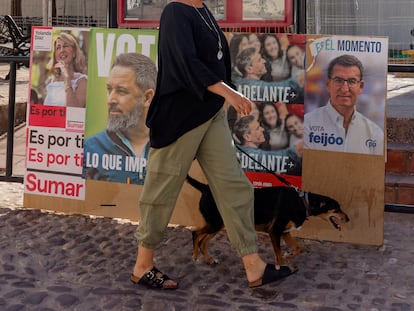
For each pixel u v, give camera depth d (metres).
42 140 4.52
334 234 4.02
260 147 4.09
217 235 4.25
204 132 3.16
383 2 10.41
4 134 7.52
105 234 4.23
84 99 4.39
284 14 4.85
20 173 6.05
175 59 3.02
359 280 3.49
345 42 3.91
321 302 3.21
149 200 3.25
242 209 3.22
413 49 9.30
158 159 3.20
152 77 4.22
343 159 3.96
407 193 4.88
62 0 9.29
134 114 4.27
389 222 4.59
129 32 4.24
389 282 3.46
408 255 3.88
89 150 4.41
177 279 3.51
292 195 3.61
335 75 3.93
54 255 3.84
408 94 7.75
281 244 4.08
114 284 3.42
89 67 4.36
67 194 4.50
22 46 12.16
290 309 3.12
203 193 3.67
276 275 3.29
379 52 3.87
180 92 3.11
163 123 3.15
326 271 3.62
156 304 3.17
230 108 4.10
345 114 3.94
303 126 4.01
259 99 4.06
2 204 4.91
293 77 4.00
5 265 3.66
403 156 5.28
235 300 3.23
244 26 4.95
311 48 3.96
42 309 3.11
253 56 4.04
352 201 3.97
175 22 3.01
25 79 10.68
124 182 4.36
